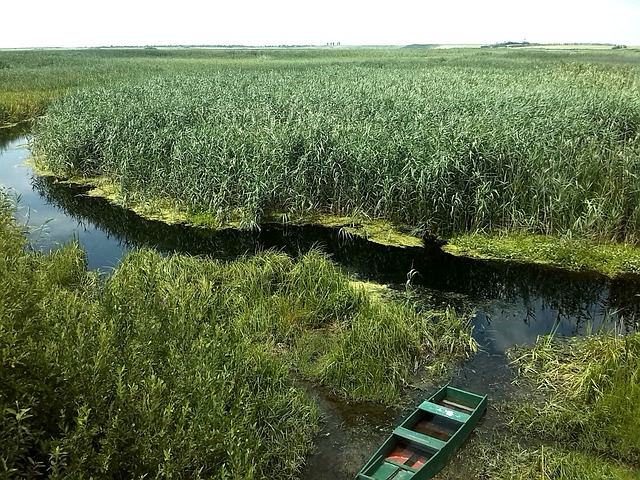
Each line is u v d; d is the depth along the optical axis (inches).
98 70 1854.1
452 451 240.8
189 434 192.4
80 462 166.1
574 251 458.9
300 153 573.9
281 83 1082.7
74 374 193.6
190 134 632.4
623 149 555.2
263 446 233.0
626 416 252.2
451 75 1279.5
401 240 507.2
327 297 365.4
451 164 500.4
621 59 2078.0
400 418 271.6
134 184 622.8
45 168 746.8
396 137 561.9
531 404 276.2
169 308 293.6
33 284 243.0
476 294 411.5
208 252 488.4
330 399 286.0
